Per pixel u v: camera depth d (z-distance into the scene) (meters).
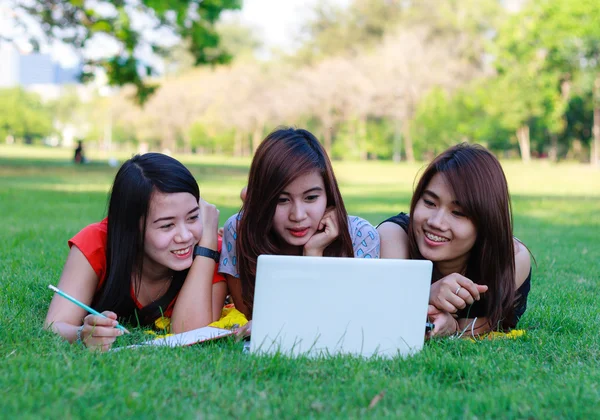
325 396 2.28
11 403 2.08
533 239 7.86
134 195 3.10
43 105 100.69
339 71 51.75
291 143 3.15
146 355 2.63
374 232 3.47
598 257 6.43
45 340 2.82
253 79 60.94
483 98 44.59
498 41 43.84
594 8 38.78
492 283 3.29
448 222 3.18
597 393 2.34
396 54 48.97
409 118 52.09
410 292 2.80
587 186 21.47
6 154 47.75
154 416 2.07
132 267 3.21
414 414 2.13
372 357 2.74
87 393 2.19
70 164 32.94
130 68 19.11
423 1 53.06
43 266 4.89
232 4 18.62
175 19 17.59
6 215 9.14
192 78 66.25
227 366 2.55
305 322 2.75
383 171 34.09
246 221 3.23
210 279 3.40
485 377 2.55
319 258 2.71
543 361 2.86
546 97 42.19
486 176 3.15
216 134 69.50
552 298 4.33
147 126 71.94
